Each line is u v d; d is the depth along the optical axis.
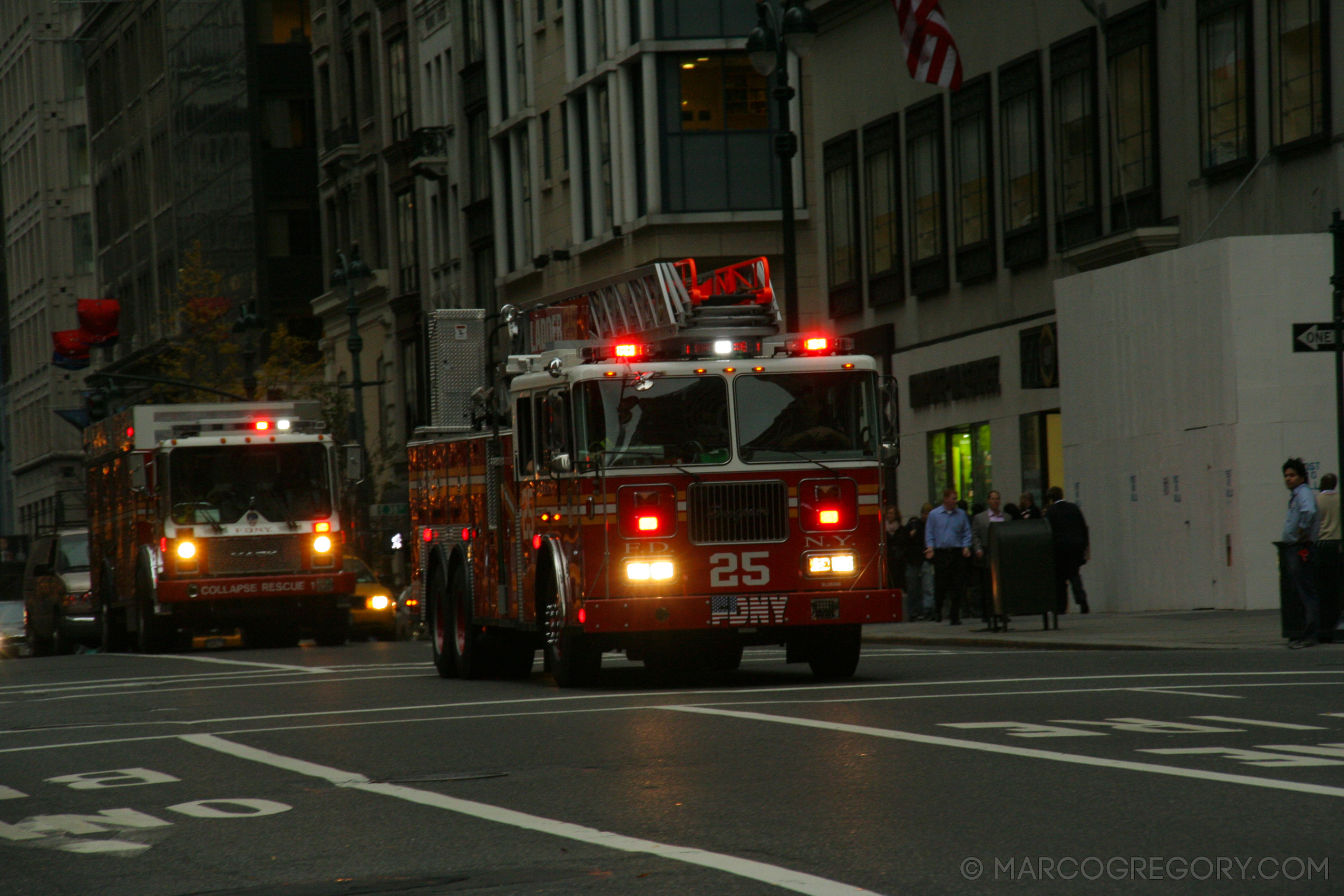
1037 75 52.06
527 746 19.22
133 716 25.72
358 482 48.94
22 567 135.75
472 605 31.08
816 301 68.56
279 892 11.98
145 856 13.70
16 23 170.25
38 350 164.88
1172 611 43.22
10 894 12.46
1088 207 49.84
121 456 50.22
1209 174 44.78
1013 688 23.66
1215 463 41.72
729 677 28.95
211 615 48.00
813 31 41.41
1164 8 46.50
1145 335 44.47
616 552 26.27
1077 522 44.47
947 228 56.97
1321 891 10.84
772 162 69.12
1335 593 30.72
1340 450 33.50
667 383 26.59
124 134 150.25
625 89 71.12
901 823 13.51
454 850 13.24
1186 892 10.91
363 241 104.12
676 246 68.94
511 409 29.17
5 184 176.75
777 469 26.59
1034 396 51.91
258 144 119.06
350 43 105.25
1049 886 11.16
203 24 127.44
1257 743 17.17
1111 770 15.67
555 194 80.31
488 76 87.06
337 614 49.97
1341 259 33.22
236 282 122.06
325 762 18.80
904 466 59.72
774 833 13.29
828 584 26.62
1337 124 40.62
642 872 11.97
